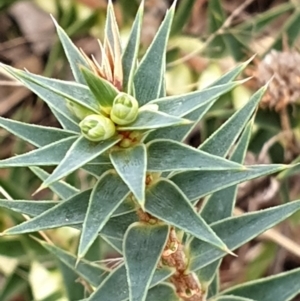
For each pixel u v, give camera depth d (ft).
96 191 0.37
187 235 0.48
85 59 0.38
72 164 0.33
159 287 0.48
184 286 0.47
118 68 0.36
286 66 0.68
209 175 0.41
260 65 0.70
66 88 0.35
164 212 0.38
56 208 0.39
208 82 0.78
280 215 0.45
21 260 0.69
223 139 0.42
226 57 0.77
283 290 0.50
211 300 0.50
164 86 0.40
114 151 0.35
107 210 0.36
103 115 0.35
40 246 0.68
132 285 0.39
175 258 0.46
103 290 0.44
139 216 0.42
